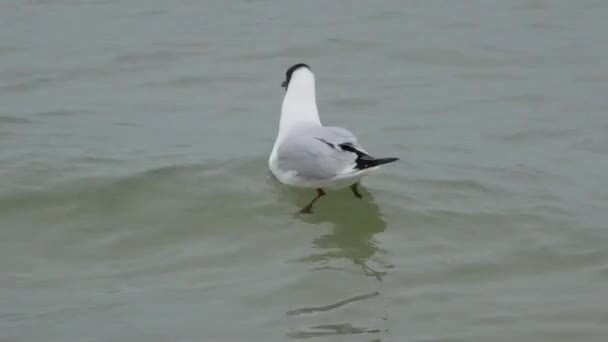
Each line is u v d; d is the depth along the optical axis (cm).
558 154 1593
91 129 1680
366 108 1822
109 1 2439
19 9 2372
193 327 1070
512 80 1961
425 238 1291
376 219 1341
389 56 2097
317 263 1223
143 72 2006
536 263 1223
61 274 1202
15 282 1180
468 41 2173
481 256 1242
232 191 1413
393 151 1595
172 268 1215
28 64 2031
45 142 1599
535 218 1338
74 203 1379
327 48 2136
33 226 1326
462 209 1366
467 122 1742
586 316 1097
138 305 1120
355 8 2391
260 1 2444
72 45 2145
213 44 2162
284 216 1352
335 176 1309
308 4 2419
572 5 2400
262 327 1069
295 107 1448
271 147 1591
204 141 1627
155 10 2383
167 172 1467
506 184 1456
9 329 1067
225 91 1909
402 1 2436
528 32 2228
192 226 1328
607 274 1191
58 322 1083
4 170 1462
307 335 1051
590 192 1431
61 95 1870
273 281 1173
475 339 1047
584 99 1852
